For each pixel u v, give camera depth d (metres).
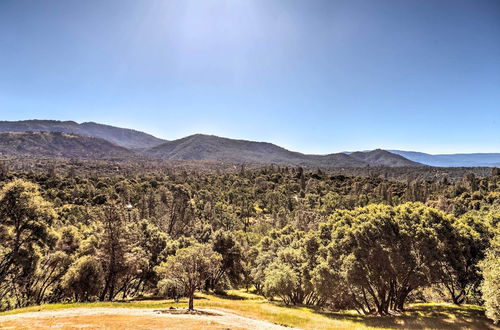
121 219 45.84
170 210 100.19
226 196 168.75
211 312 30.33
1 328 19.84
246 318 28.16
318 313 33.72
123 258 42.81
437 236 33.59
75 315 25.78
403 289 35.56
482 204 115.19
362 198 149.12
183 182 181.12
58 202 104.94
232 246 57.81
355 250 33.34
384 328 25.69
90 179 164.62
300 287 44.94
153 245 55.91
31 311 28.17
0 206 33.22
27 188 35.28
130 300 42.69
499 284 24.16
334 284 33.91
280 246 63.00
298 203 159.88
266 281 44.56
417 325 26.94
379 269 32.47
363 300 39.84
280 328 24.00
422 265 32.94
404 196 161.00
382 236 33.03
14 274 38.56
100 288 43.44
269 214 154.38
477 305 36.56
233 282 59.44
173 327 21.36
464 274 34.56
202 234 73.50
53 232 37.75
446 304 37.69
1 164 161.88
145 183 154.62
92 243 45.56
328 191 183.75
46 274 45.09
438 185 184.25
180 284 41.62
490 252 30.98
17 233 34.31
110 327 20.77
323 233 41.47
